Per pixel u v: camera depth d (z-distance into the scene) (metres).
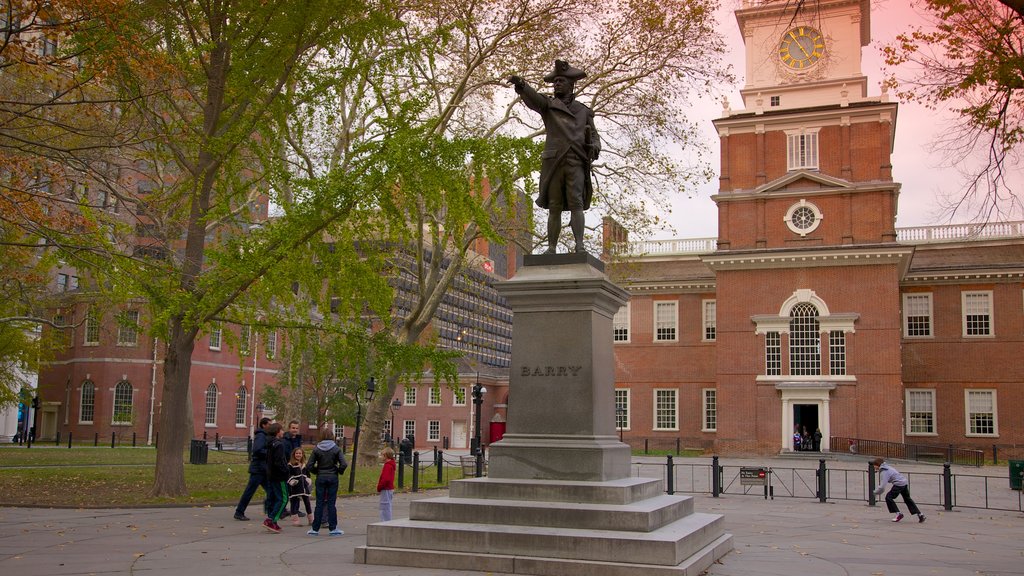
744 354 53.16
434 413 74.12
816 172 52.78
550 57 31.02
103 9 15.34
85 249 17.03
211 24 21.34
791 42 56.06
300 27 21.19
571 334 12.34
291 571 10.53
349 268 21.42
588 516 10.86
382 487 14.27
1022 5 11.05
